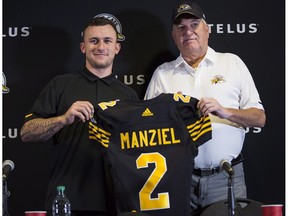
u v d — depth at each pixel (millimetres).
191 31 2697
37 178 2994
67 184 2453
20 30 3018
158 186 2318
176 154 2338
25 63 3010
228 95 2695
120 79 3016
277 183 2990
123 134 2354
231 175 2043
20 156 2990
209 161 2639
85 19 3035
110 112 2348
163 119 2373
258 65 3014
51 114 2553
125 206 2318
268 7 3031
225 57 2781
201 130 2346
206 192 2650
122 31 3033
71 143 2506
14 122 2986
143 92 3018
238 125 2672
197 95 2701
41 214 2002
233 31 3025
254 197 2984
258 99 2744
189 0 3041
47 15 3029
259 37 3025
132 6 3039
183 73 2764
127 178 2324
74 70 3020
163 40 3031
